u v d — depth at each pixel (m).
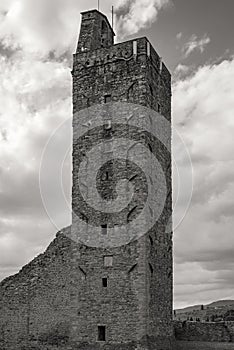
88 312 45.62
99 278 45.94
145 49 49.34
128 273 44.97
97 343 44.56
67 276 48.53
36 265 49.91
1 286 50.53
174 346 48.75
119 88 49.47
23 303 49.47
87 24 53.38
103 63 50.59
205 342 50.50
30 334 48.50
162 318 47.41
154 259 46.91
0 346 49.28
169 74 55.78
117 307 44.69
